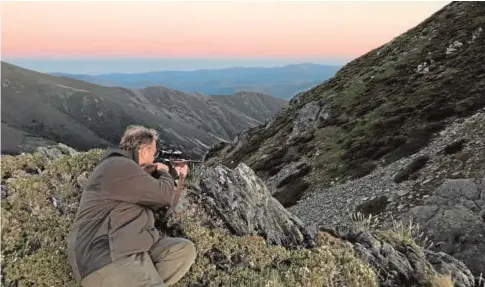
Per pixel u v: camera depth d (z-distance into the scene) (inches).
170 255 236.2
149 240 216.5
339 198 1518.2
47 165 383.2
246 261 340.5
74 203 339.6
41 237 299.0
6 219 300.5
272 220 429.1
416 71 2393.0
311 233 451.2
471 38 2409.0
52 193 341.7
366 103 2324.1
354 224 507.5
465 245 991.6
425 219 1122.0
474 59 2156.7
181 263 241.4
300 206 1615.4
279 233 421.4
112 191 207.8
